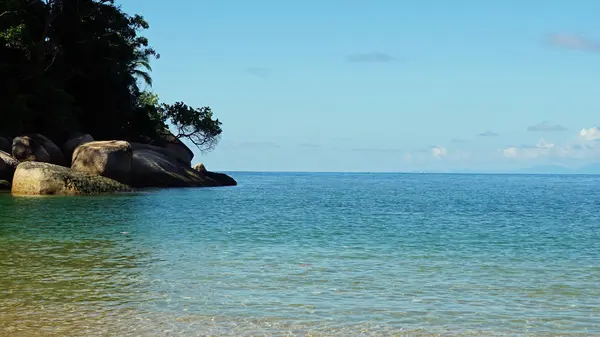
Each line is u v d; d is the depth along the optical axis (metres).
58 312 11.06
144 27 62.78
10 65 50.56
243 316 10.93
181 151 72.94
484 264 16.55
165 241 20.52
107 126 64.38
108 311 11.15
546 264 16.64
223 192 56.03
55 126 54.03
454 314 11.25
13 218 26.98
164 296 12.32
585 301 12.30
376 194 63.72
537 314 11.31
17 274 14.41
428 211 37.75
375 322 10.68
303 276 14.51
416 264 16.41
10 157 44.97
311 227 25.95
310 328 10.29
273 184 100.06
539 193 73.44
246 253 17.95
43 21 54.75
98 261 16.31
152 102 84.56
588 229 26.78
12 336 9.62
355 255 17.83
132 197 41.66
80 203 35.22
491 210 39.50
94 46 57.81
